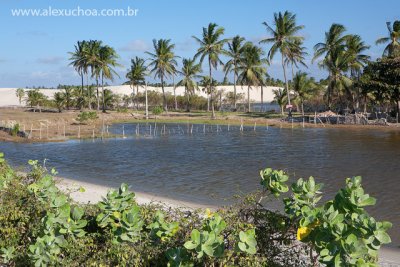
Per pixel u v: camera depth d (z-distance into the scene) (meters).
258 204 4.66
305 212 3.78
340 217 3.49
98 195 13.97
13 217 5.16
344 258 3.25
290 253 4.59
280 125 55.44
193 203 13.70
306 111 85.38
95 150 30.86
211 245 3.49
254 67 74.00
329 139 37.31
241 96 101.81
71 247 4.39
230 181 17.98
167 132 47.62
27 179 7.10
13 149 31.69
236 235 3.96
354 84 62.75
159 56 77.19
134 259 4.06
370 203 3.68
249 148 31.27
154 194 15.37
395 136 39.06
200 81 97.69
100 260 4.27
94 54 76.81
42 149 31.59
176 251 3.74
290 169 21.28
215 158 25.83
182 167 22.30
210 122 61.91
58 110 81.25
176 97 97.81
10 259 5.08
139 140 38.62
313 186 4.23
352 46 61.19
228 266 3.69
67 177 19.64
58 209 4.53
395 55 54.19
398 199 14.14
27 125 51.97
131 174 20.34
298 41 63.25
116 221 4.63
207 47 67.31
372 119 57.03
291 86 82.75
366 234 3.39
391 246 9.27
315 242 3.52
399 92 52.34
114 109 90.38
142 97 99.94
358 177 3.89
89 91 85.88
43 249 4.19
